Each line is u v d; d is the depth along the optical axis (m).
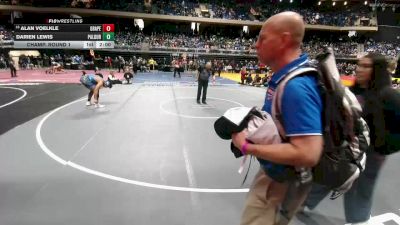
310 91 1.50
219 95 14.76
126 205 3.78
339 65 35.44
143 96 13.54
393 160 5.52
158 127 7.93
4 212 3.55
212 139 6.93
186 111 10.32
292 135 1.48
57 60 29.28
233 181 4.59
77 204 3.78
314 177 1.72
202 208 3.74
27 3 31.42
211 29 40.84
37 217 3.46
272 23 1.62
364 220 3.12
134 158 5.52
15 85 16.25
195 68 31.88
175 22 39.12
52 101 11.50
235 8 40.19
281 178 1.73
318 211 3.64
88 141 6.51
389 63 2.78
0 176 4.57
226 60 35.53
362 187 3.03
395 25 40.72
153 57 33.97
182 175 4.78
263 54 1.68
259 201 1.87
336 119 1.59
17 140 6.47
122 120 8.64
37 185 4.29
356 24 39.75
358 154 1.76
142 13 35.25
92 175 4.70
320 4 43.03
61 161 5.28
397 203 3.88
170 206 3.78
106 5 34.06
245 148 1.61
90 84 10.45
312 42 39.22
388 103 2.71
